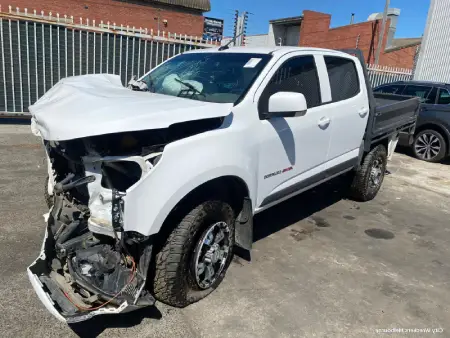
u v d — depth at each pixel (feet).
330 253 13.03
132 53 33.42
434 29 48.32
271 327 9.21
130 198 7.84
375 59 83.97
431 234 15.29
